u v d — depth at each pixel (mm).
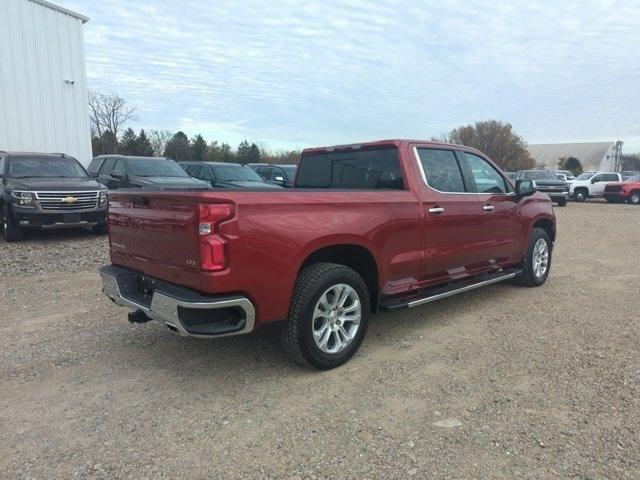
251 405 3381
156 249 3738
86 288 6473
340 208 3971
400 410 3295
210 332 3316
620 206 25141
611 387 3582
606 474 2598
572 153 105500
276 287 3527
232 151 63344
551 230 7031
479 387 3617
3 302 5824
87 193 10266
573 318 5242
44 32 15180
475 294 6348
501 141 67312
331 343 3982
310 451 2842
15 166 10742
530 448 2840
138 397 3506
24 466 2711
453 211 5059
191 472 2658
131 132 57750
